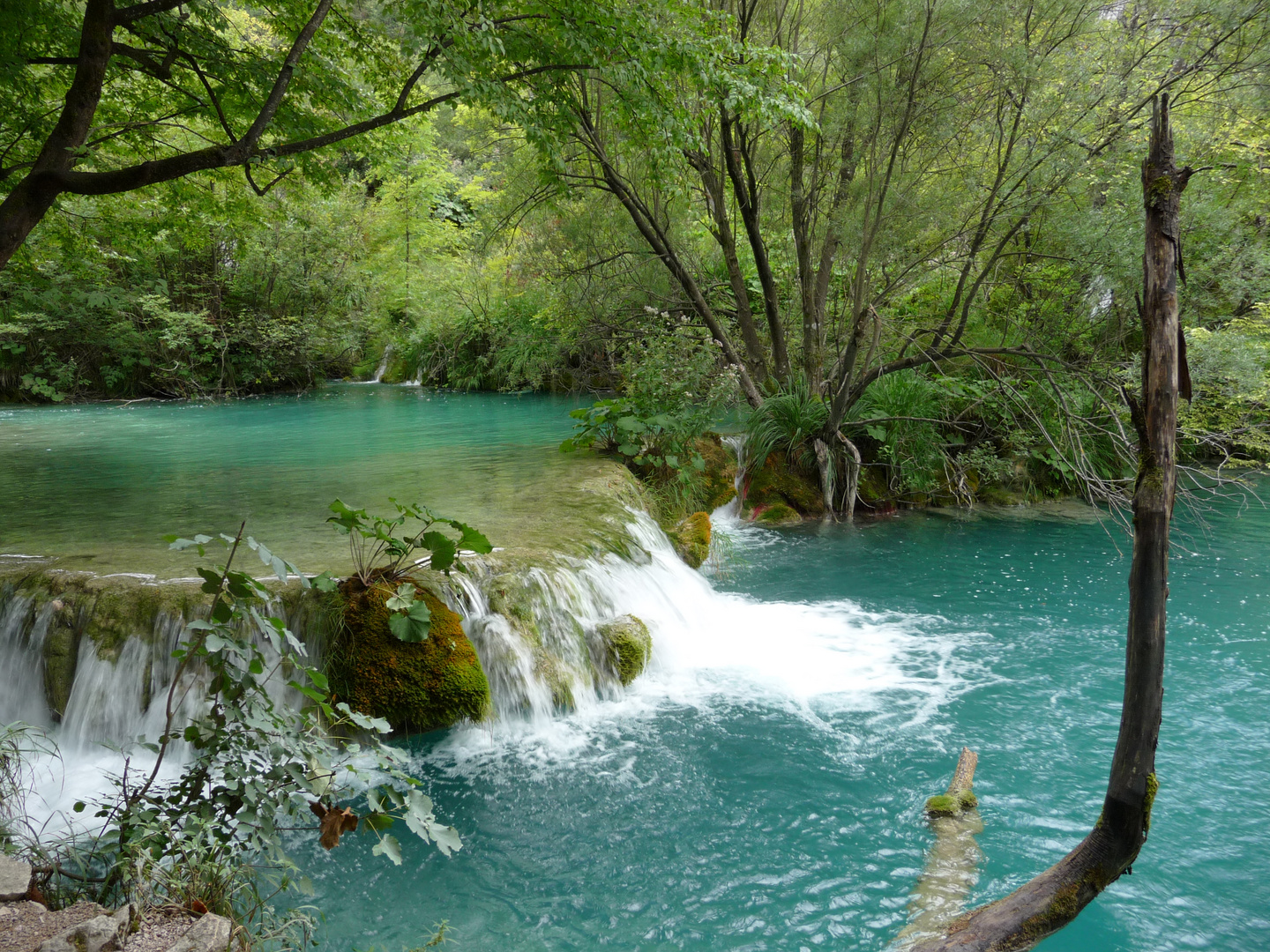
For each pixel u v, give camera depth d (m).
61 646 4.88
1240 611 7.24
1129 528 10.26
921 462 11.38
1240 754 4.92
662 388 10.51
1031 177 9.03
